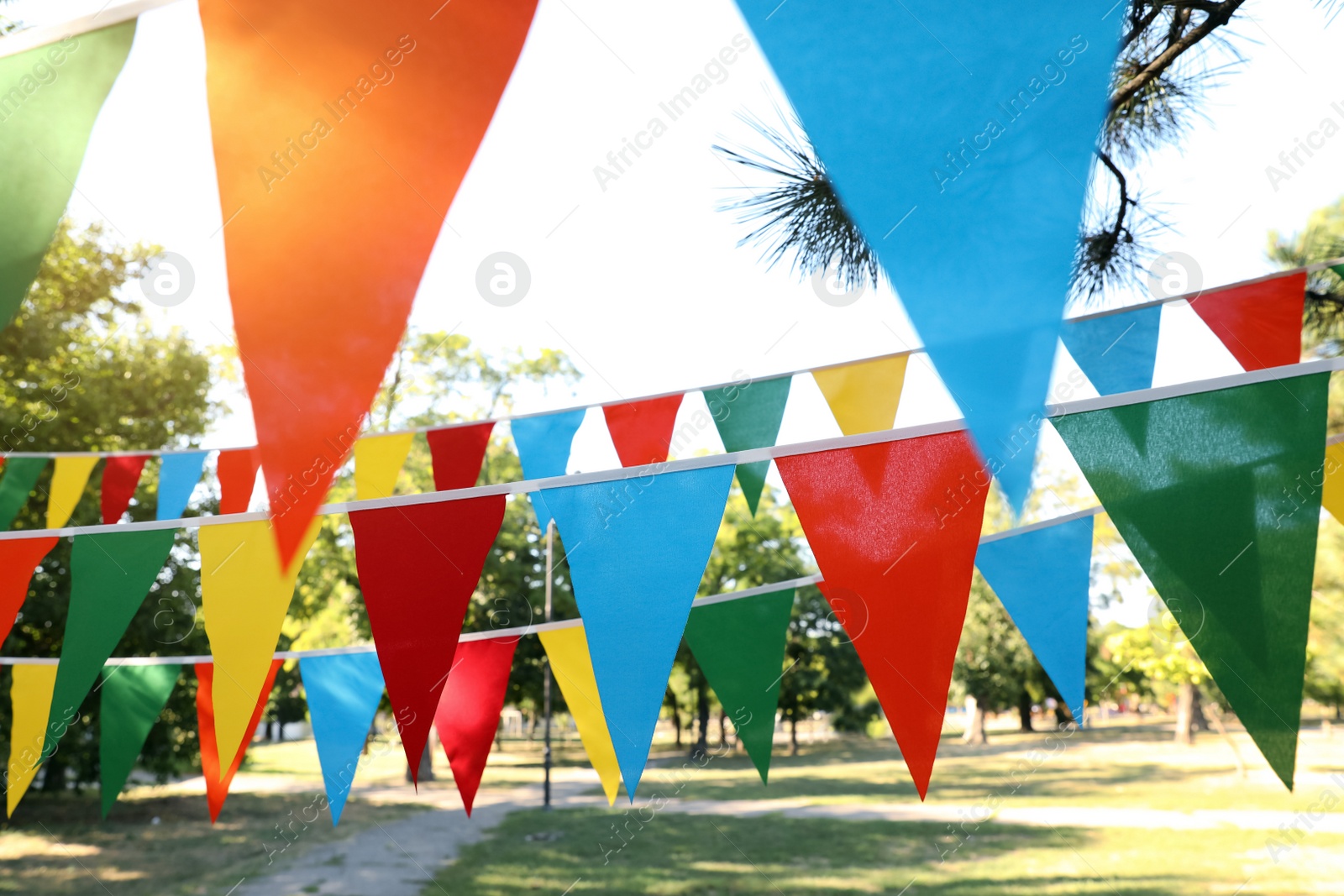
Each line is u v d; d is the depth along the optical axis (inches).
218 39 31.6
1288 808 478.0
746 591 93.0
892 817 509.0
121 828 463.2
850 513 49.7
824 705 805.2
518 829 491.2
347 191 30.2
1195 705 842.8
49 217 32.4
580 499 56.6
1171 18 83.0
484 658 109.1
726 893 357.7
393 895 352.5
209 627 67.1
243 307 29.6
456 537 58.6
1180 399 44.2
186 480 137.6
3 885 358.3
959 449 49.1
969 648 850.1
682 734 1037.8
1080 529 72.9
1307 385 42.8
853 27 28.8
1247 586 41.5
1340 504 67.2
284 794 592.1
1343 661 435.8
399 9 31.4
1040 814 501.0
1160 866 371.2
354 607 614.5
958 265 26.4
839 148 27.9
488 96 30.9
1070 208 26.0
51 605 421.1
